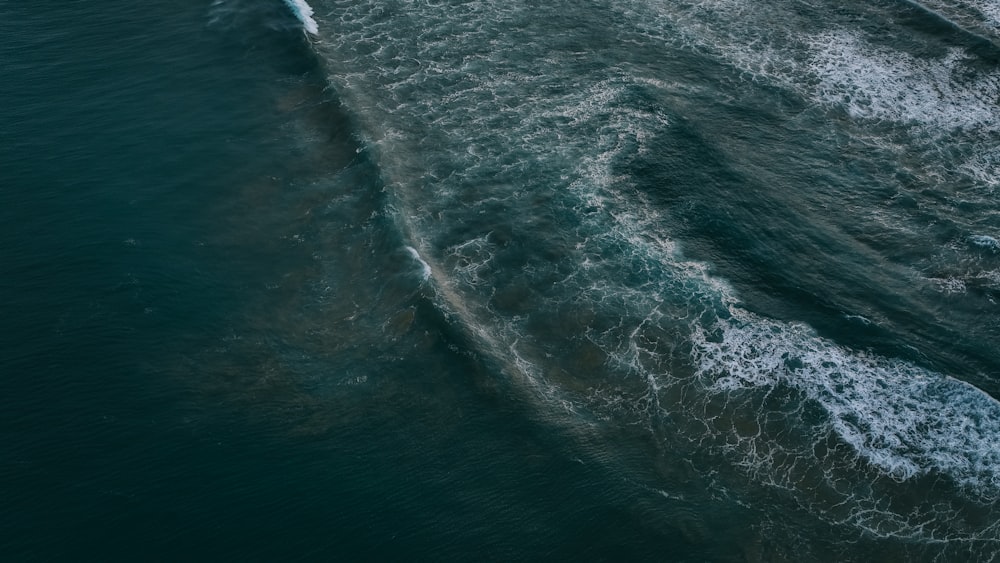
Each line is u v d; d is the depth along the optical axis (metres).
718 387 47.16
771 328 50.22
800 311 51.28
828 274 53.56
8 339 46.12
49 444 41.56
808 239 55.66
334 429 43.28
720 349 49.06
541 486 41.34
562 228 56.03
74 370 44.94
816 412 46.09
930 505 42.22
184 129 61.22
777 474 43.19
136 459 41.19
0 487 39.62
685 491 41.97
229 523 38.97
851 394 47.00
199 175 57.69
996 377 48.00
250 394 44.66
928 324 50.75
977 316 51.28
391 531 39.06
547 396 45.94
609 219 56.59
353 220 55.44
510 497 40.78
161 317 48.06
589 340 49.28
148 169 57.62
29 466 40.59
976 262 54.41
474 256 53.94
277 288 50.81
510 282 52.38
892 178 60.31
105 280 49.72
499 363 47.22
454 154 61.28
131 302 48.66
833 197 58.78
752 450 44.22
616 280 52.78
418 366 46.56
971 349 49.44
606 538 39.38
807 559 39.59
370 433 43.19
